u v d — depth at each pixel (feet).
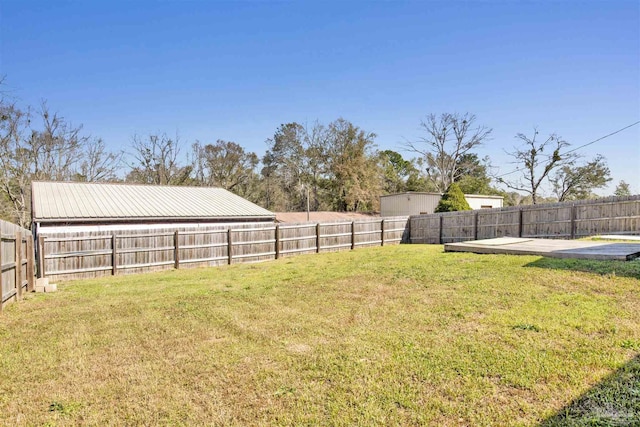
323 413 7.90
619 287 15.61
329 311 16.05
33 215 40.32
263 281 25.85
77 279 33.68
